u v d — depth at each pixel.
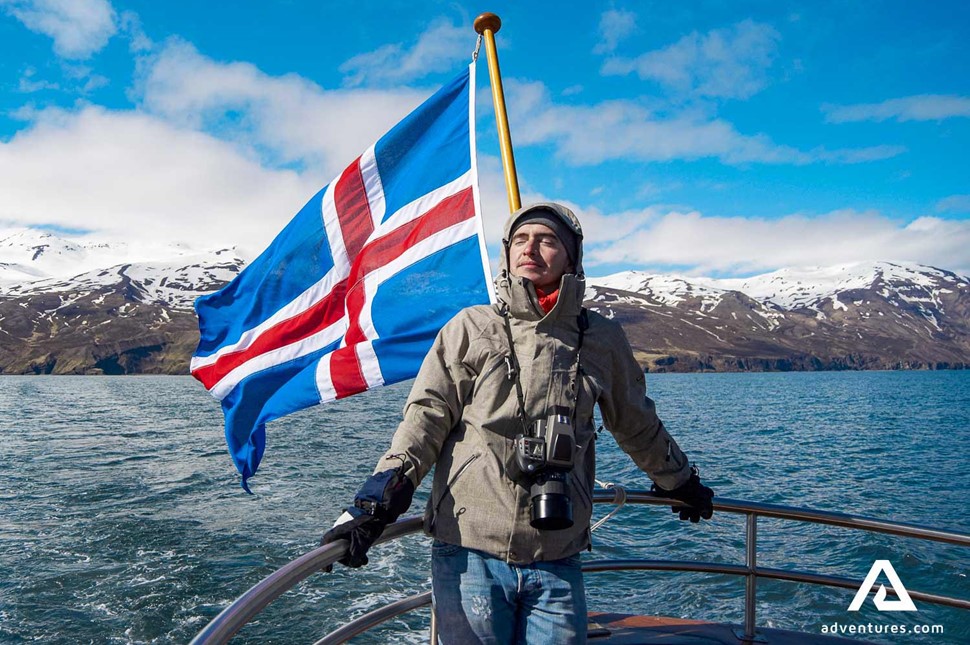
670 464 2.67
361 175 5.29
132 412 91.56
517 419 2.17
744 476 33.56
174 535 21.88
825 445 47.88
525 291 2.22
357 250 5.22
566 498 2.05
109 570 18.30
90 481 33.53
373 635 13.40
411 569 17.28
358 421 70.94
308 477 33.59
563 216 2.38
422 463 2.17
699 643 3.49
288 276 5.27
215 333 5.35
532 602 2.14
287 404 5.05
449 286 4.97
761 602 14.22
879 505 26.58
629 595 14.65
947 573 16.30
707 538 19.17
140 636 14.27
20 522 24.05
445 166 5.16
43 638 14.15
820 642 3.52
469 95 5.17
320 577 16.69
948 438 53.16
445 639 2.16
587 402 2.24
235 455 5.08
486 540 2.11
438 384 2.23
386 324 5.01
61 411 92.81
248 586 17.08
